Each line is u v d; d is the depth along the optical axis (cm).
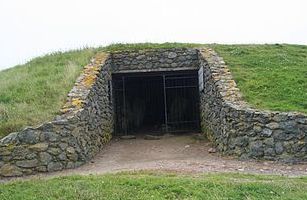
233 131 1124
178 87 1838
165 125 1844
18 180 877
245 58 1602
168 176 812
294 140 1018
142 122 1969
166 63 1702
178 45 1795
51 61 1791
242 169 938
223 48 1750
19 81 1487
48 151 1020
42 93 1293
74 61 1655
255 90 1272
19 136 1004
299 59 1630
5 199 687
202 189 689
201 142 1432
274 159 1027
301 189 701
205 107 1537
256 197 655
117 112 1786
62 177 827
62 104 1195
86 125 1186
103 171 960
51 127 1036
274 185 714
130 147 1407
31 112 1143
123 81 1823
